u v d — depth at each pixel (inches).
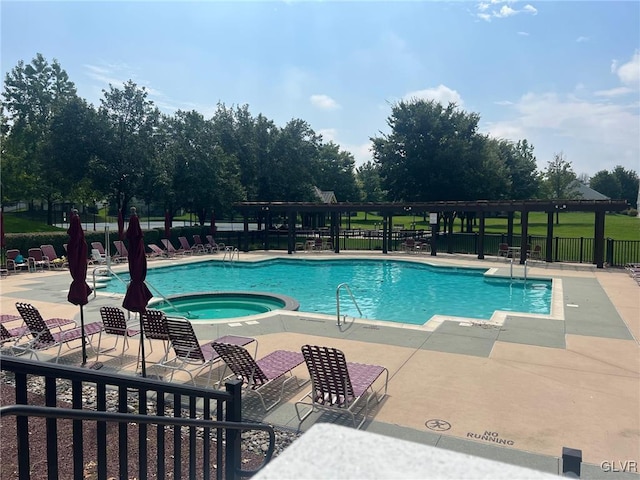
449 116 1633.9
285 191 1539.1
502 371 281.0
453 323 402.3
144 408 106.7
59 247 849.5
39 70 1676.9
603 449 188.4
